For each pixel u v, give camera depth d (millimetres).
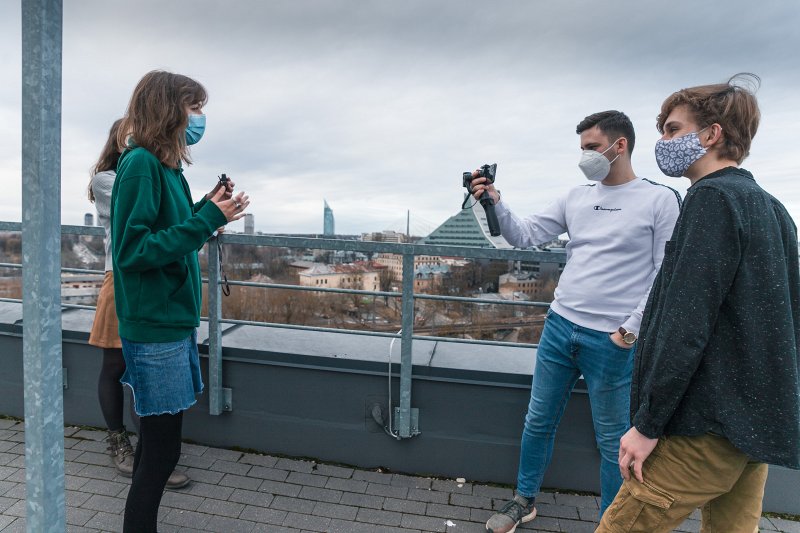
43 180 1169
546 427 2332
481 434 2758
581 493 2701
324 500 2562
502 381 2701
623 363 2037
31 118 1154
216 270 2828
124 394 3074
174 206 1879
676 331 1244
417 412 2789
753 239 1229
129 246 1718
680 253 1271
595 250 2090
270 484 2680
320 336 3184
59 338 1274
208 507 2465
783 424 1227
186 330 1952
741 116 1345
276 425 2947
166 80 1832
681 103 1429
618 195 2084
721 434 1271
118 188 1757
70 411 3184
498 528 2312
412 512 2494
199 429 3033
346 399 2865
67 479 2635
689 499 1356
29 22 1126
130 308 1811
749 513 1483
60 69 1193
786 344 1232
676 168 1439
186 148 1985
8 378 3260
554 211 2363
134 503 1919
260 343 3006
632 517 1411
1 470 2684
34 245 1189
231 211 1870
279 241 2785
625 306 2023
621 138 2010
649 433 1317
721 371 1262
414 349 3010
